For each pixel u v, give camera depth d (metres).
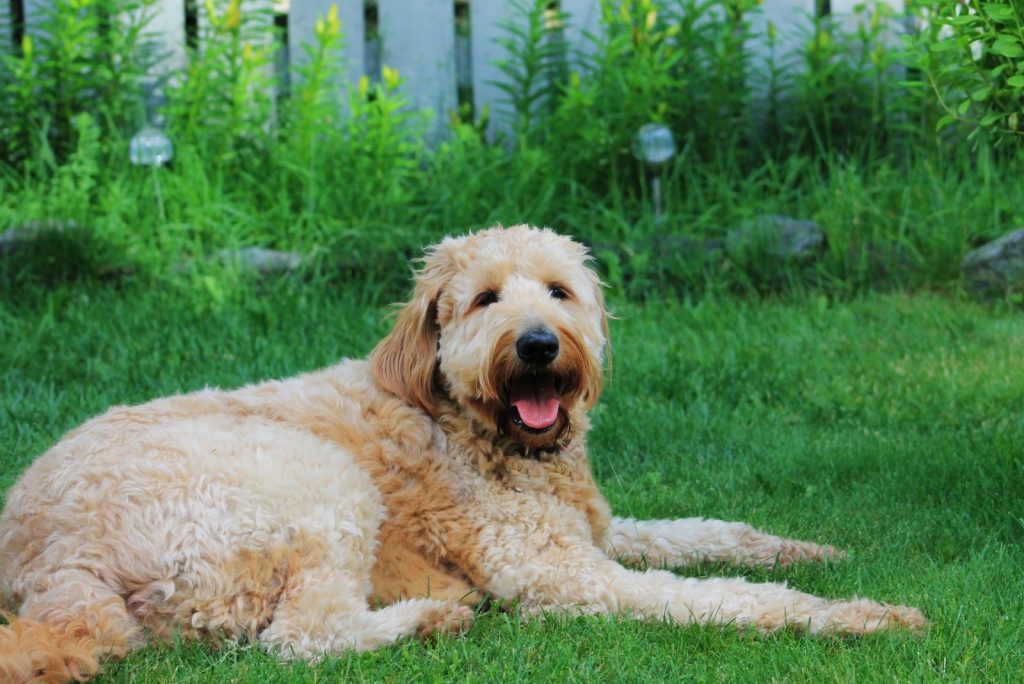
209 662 3.10
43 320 7.03
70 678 2.75
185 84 8.71
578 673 3.06
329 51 8.95
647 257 8.07
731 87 9.18
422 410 3.89
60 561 3.12
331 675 3.08
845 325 7.38
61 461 3.35
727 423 5.93
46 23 8.55
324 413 3.79
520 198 8.52
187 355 6.66
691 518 4.44
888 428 5.78
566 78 9.30
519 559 3.62
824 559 4.13
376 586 3.62
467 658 3.17
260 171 8.78
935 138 8.91
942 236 8.09
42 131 8.49
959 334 7.12
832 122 9.28
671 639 3.29
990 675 3.00
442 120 9.34
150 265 7.98
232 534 3.21
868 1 9.45
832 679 2.97
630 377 6.50
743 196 8.88
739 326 7.36
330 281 8.01
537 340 3.57
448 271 3.90
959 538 4.21
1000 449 5.07
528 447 3.79
